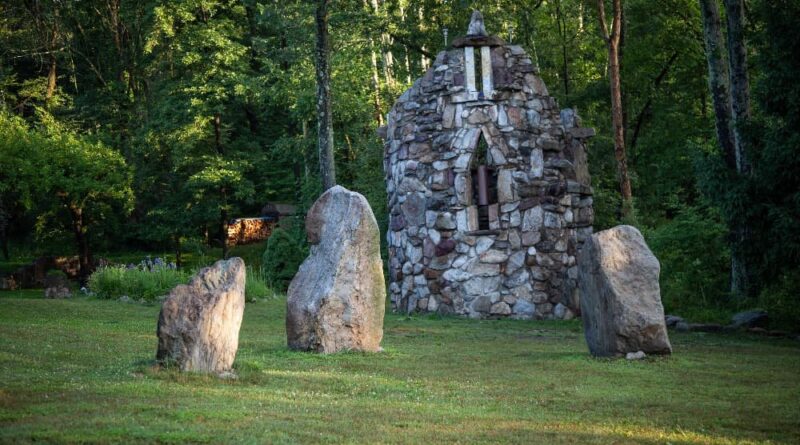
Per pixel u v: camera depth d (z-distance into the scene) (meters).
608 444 8.97
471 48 26.52
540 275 25.97
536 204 26.16
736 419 10.46
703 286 27.30
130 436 8.41
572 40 45.84
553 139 26.61
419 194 26.91
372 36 41.69
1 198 48.97
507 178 26.11
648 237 29.97
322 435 8.94
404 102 27.64
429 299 26.53
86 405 9.74
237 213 63.53
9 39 60.53
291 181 60.03
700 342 19.67
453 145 26.38
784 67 21.33
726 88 28.08
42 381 11.17
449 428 9.61
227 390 11.17
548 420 10.27
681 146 42.97
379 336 15.95
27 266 48.31
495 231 26.00
